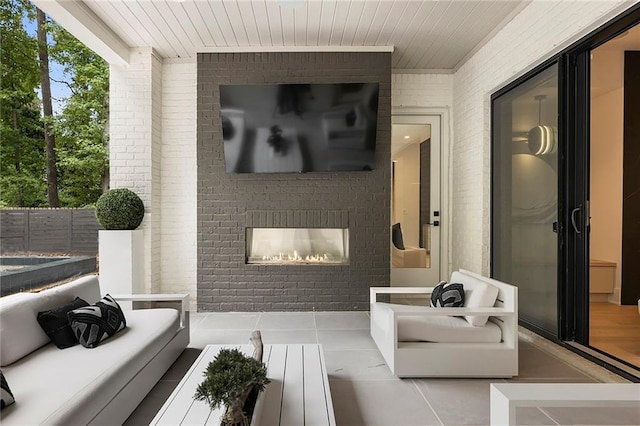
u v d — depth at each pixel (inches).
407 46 188.1
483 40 179.8
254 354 76.2
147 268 190.7
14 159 334.6
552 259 137.9
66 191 362.0
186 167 203.3
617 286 196.4
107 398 75.7
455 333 112.5
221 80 187.9
